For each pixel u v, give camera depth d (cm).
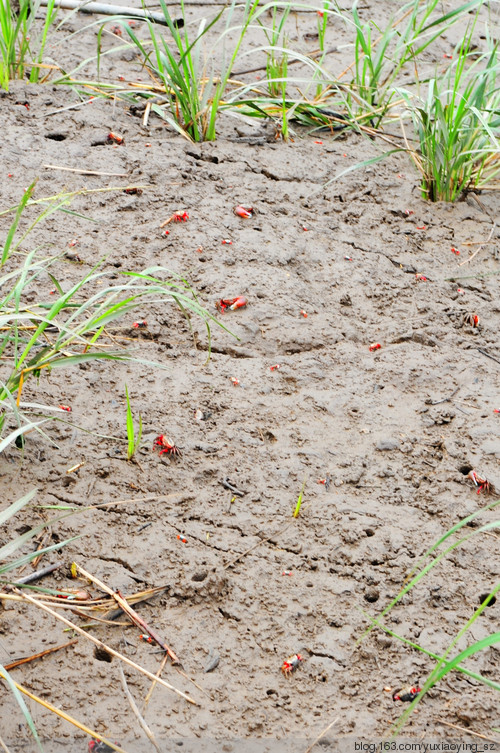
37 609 245
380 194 450
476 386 337
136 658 236
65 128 464
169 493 285
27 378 318
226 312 360
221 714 224
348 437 311
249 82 536
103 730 218
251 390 327
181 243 392
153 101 497
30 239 383
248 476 292
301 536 273
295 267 390
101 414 310
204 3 624
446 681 234
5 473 284
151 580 256
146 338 346
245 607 251
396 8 648
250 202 427
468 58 591
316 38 600
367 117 499
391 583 261
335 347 352
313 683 233
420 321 369
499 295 389
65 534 267
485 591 259
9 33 479
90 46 552
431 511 284
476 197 453
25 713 197
